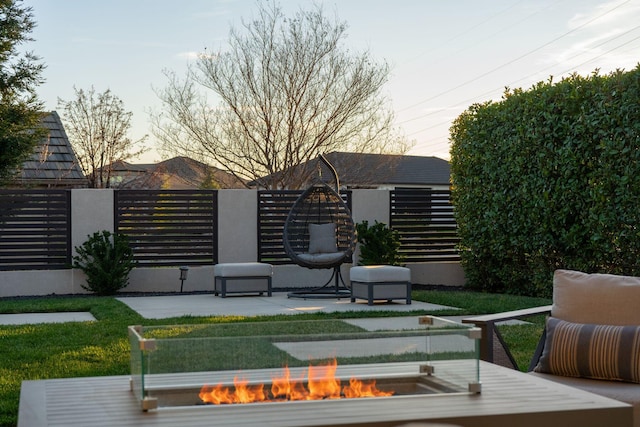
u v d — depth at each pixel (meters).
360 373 2.81
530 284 10.30
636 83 7.98
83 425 2.40
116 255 11.13
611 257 8.59
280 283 12.05
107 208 11.47
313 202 11.55
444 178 35.56
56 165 18.27
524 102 9.86
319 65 18.70
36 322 7.95
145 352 2.61
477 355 2.79
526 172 9.86
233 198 11.94
